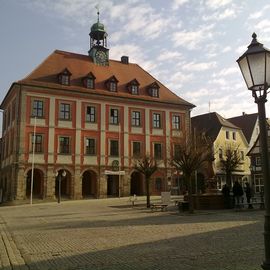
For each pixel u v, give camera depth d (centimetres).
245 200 3772
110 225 1944
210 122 7081
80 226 1927
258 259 1012
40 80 5275
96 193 5428
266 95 738
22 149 4966
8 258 1108
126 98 5816
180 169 2930
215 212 2711
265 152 719
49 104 5231
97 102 5612
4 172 5650
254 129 7700
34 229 1847
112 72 6181
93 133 5516
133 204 3694
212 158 4016
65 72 5419
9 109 5694
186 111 6341
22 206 4172
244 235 1477
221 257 1049
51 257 1110
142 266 955
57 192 5241
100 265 981
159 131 6050
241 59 764
